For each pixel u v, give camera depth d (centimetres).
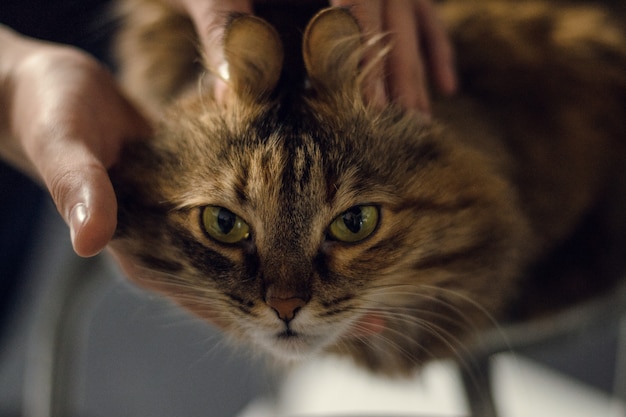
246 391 72
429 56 41
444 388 66
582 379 74
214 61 36
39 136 34
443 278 37
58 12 54
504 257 38
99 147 35
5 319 60
